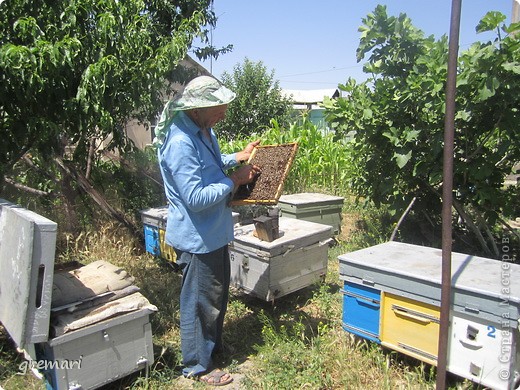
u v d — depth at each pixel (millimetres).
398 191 4652
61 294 2547
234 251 3799
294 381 2676
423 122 3953
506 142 3646
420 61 3727
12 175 4973
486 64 3211
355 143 4930
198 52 6027
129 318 2543
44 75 3133
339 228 5609
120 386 2670
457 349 2348
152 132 11273
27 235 2154
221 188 2521
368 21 4289
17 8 3143
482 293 2195
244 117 18438
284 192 7699
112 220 5371
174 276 4461
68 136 3959
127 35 3773
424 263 2688
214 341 2805
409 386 2514
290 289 3707
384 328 2697
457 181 4141
